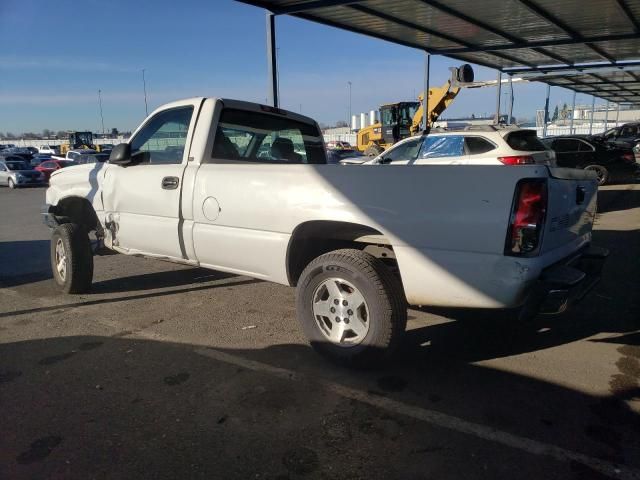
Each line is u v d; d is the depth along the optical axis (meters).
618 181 16.00
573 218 3.74
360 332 3.69
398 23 11.62
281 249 3.97
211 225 4.40
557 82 26.06
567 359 4.00
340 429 3.04
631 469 2.66
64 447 2.86
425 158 10.27
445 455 2.79
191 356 4.09
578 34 13.72
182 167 4.62
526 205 3.09
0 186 28.75
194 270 6.96
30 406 3.31
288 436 2.97
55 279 6.02
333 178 3.71
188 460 2.75
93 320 4.96
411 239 3.42
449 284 3.33
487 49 14.91
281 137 5.50
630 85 27.83
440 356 4.07
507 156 9.34
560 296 3.11
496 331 4.61
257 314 5.12
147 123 5.22
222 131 4.76
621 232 9.20
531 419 3.14
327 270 3.72
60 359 4.05
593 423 3.09
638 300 5.38
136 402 3.36
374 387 3.55
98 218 5.55
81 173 5.75
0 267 7.48
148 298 5.68
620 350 4.16
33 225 12.47
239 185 4.16
